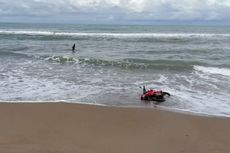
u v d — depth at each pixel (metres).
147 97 11.85
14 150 6.64
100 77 16.81
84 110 10.13
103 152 6.80
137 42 43.16
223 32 77.06
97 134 7.98
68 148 6.95
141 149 7.07
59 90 13.40
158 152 6.92
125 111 10.12
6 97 12.01
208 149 7.14
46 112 9.78
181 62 23.33
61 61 23.33
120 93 13.00
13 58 24.52
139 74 18.12
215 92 13.50
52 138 7.56
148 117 9.55
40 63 22.16
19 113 9.60
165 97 12.45
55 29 83.50
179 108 10.89
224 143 7.56
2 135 7.63
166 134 8.11
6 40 43.34
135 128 8.53
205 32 77.06
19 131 7.98
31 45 37.28
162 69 20.20
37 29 82.31
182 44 40.25
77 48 34.81
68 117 9.33
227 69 20.28
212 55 28.41
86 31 73.69
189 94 13.08
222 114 10.20
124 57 26.67
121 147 7.15
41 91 13.14
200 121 9.30
